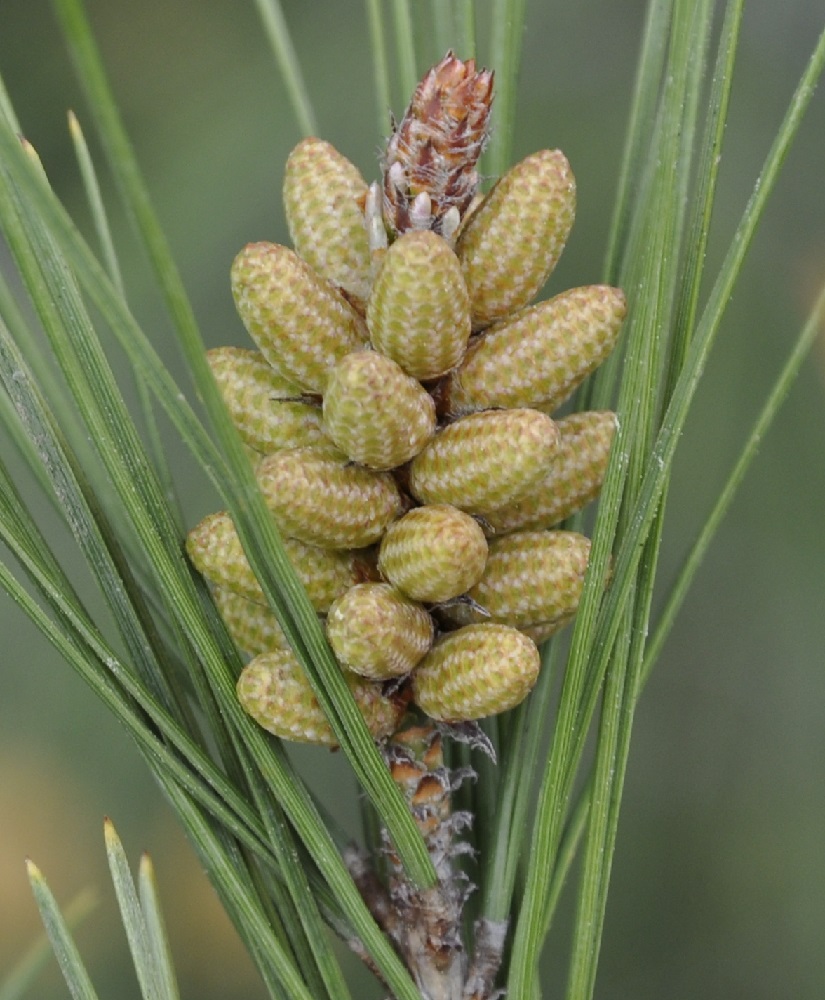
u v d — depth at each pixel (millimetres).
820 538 255
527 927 186
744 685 271
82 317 186
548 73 273
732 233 256
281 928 196
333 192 193
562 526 200
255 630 195
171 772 191
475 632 187
